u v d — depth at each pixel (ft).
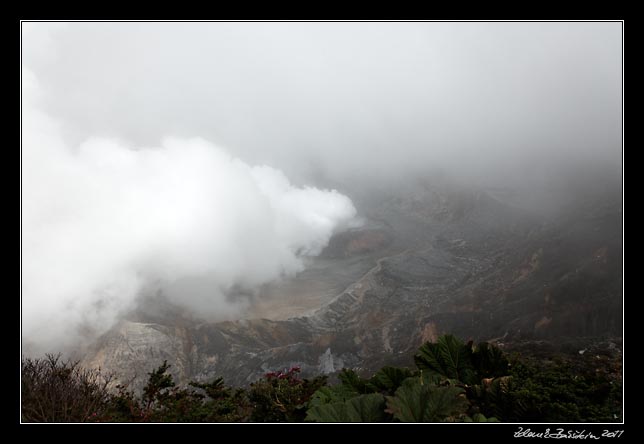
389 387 14.75
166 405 21.61
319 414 11.44
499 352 15.29
